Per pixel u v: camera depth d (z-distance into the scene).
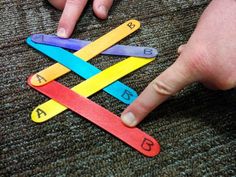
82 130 0.24
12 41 0.28
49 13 0.30
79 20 0.29
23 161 0.22
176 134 0.24
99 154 0.23
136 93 0.25
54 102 0.24
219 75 0.21
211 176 0.22
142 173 0.22
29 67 0.26
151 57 0.27
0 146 0.23
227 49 0.20
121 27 0.29
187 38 0.29
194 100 0.25
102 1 0.30
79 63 0.26
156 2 0.31
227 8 0.21
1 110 0.24
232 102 0.25
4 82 0.26
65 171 0.22
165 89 0.22
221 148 0.23
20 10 0.30
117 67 0.26
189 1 0.32
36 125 0.24
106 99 0.25
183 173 0.22
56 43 0.27
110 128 0.23
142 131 0.23
